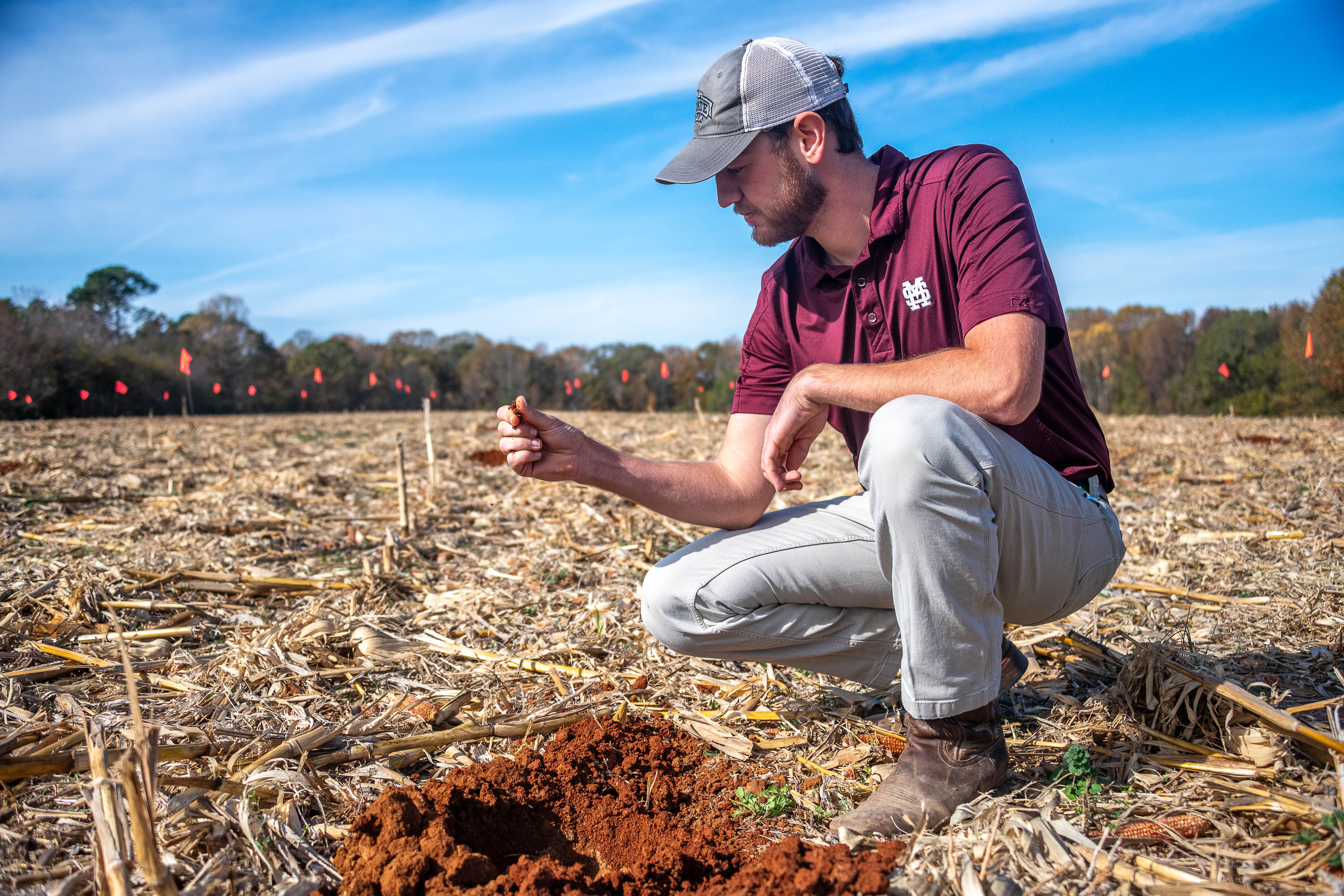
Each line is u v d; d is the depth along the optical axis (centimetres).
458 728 201
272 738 189
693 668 253
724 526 209
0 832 148
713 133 179
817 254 203
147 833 117
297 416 2820
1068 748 185
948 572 148
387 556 374
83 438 1227
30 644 256
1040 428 177
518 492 616
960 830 149
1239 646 256
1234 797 157
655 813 173
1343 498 512
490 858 159
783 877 136
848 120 184
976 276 165
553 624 304
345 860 144
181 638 281
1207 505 518
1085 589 180
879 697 227
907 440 146
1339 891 124
